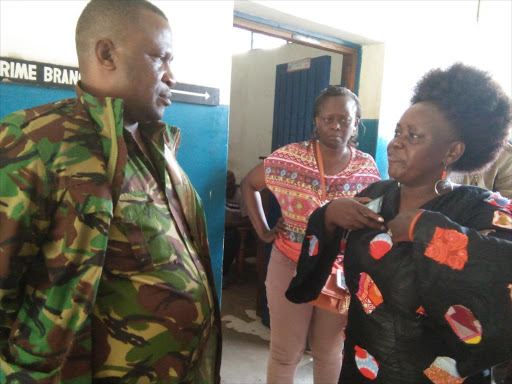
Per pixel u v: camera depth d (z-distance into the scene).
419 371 0.84
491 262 0.71
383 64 2.66
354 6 2.35
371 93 2.76
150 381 0.80
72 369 0.70
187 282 0.84
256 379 2.15
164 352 0.80
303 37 2.38
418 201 0.91
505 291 0.70
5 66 1.25
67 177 0.68
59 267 0.69
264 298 2.74
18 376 0.72
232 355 2.38
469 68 0.84
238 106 4.89
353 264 0.95
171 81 0.83
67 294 0.69
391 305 0.86
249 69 4.71
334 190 1.61
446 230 0.75
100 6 0.74
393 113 2.83
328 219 1.04
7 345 0.75
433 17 3.00
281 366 1.66
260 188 1.88
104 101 0.74
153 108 0.81
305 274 1.10
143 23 0.75
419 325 0.84
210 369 1.01
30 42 1.29
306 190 1.61
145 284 0.77
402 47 2.76
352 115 1.58
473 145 0.85
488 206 0.81
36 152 0.67
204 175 1.82
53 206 0.68
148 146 0.90
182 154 1.73
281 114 3.40
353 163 1.66
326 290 1.34
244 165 4.90
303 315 1.63
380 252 0.89
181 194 0.94
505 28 3.58
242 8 1.96
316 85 2.96
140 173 0.81
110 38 0.74
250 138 4.79
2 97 1.26
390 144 0.89
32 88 1.31
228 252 3.43
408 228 0.80
